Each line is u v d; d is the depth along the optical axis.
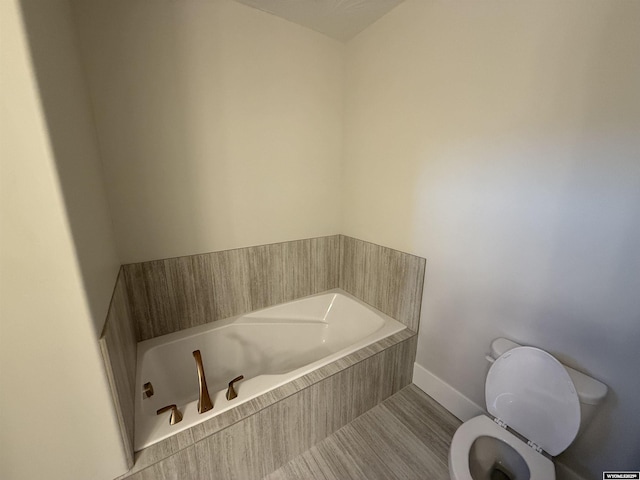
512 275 1.27
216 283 1.79
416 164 1.63
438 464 1.36
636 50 0.85
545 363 1.07
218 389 1.73
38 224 0.67
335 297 2.24
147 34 1.33
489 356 1.29
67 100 0.86
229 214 1.76
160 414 1.12
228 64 1.58
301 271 2.14
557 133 1.05
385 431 1.53
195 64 1.48
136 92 1.35
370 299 2.08
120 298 1.24
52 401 0.76
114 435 0.88
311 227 2.13
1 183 0.62
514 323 1.29
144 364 1.44
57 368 0.75
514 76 1.15
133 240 1.48
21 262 0.66
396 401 1.73
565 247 1.09
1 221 0.63
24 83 0.61
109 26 1.25
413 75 1.56
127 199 1.43
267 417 1.20
